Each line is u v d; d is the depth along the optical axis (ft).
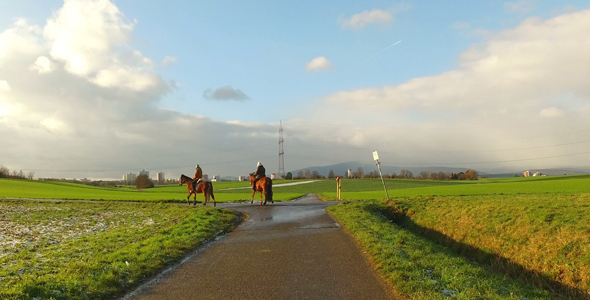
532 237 48.14
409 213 78.54
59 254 39.99
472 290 25.30
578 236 43.27
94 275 29.25
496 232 54.08
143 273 31.09
